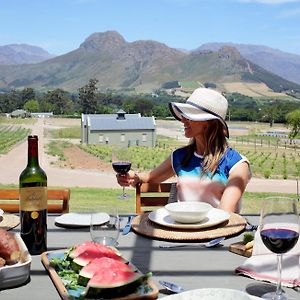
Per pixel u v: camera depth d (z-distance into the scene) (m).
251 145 82.56
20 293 1.76
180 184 3.26
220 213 2.68
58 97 154.62
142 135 71.88
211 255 2.19
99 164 48.25
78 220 2.72
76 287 1.75
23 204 2.16
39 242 2.18
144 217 2.74
